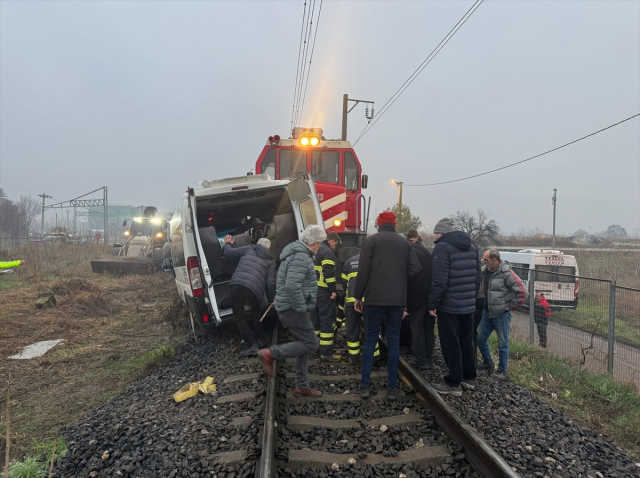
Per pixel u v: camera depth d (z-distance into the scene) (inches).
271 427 128.2
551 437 146.9
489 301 217.5
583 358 248.8
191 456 128.4
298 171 350.9
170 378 211.8
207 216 314.7
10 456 149.1
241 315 219.1
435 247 175.8
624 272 676.1
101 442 149.3
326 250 213.9
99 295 438.6
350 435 140.6
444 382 185.2
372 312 165.8
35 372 241.6
